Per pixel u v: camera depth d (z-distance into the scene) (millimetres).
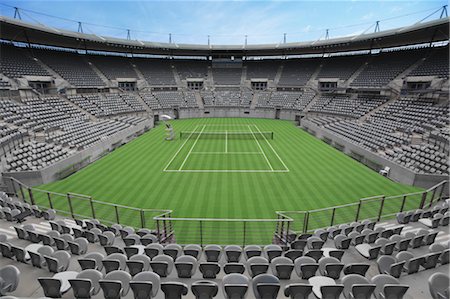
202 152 30797
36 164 22438
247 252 10031
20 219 13617
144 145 34469
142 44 60031
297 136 40406
